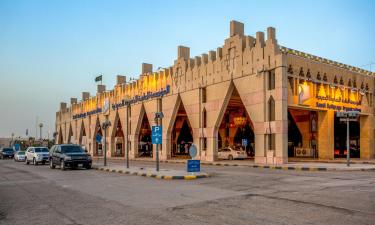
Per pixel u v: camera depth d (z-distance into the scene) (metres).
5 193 15.29
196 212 10.15
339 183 16.20
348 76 41.16
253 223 8.62
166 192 14.55
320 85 37.31
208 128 40.94
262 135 33.97
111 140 64.25
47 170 30.12
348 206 10.41
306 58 35.84
